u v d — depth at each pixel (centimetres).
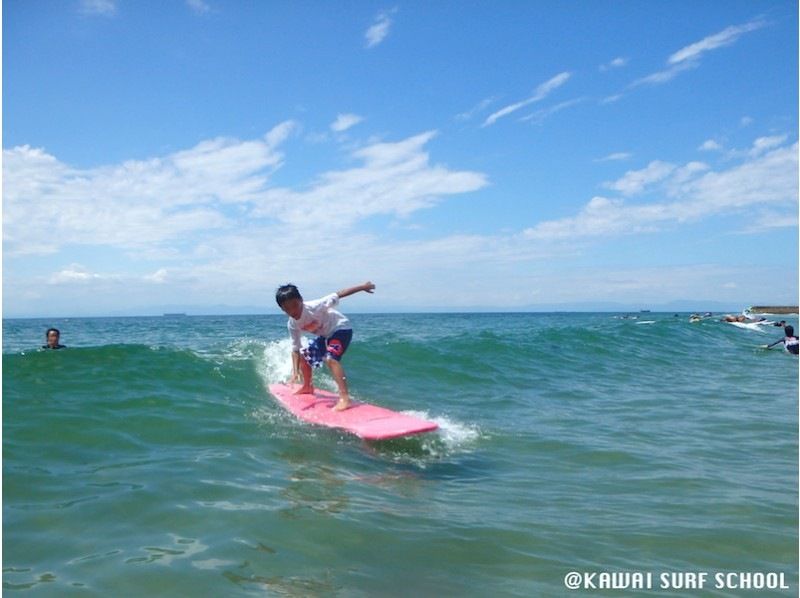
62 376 698
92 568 288
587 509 408
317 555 315
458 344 1225
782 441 611
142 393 655
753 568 324
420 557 321
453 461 523
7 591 263
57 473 415
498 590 289
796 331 2612
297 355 734
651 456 549
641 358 1312
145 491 388
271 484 421
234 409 633
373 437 559
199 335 2239
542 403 809
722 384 1005
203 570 291
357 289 688
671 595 291
